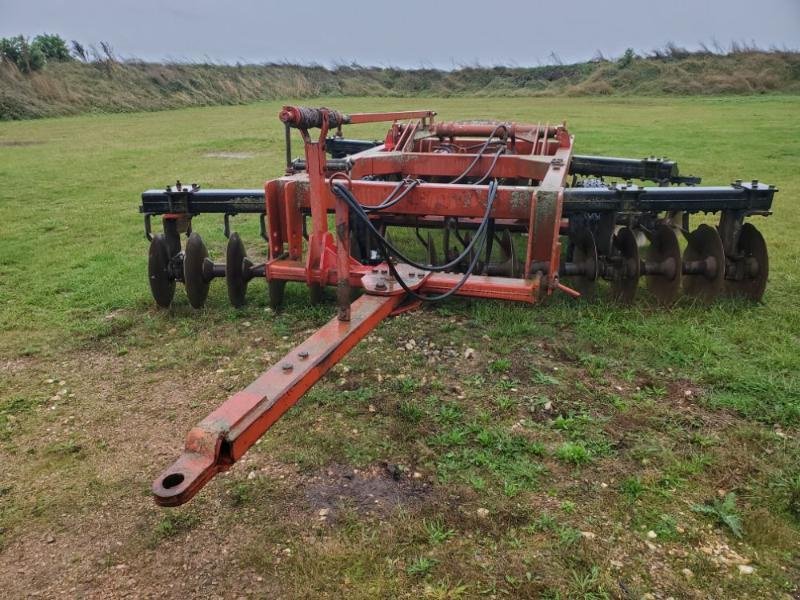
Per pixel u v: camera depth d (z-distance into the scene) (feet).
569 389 12.69
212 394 12.89
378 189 15.24
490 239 17.39
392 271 11.63
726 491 9.77
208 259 16.67
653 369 13.41
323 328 10.50
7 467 10.71
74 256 22.58
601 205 15.71
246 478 10.18
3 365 14.30
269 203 15.26
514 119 76.69
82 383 13.47
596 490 9.78
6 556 8.80
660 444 10.89
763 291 16.40
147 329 16.02
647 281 17.71
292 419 11.72
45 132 72.95
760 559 8.52
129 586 8.27
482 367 13.66
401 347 14.60
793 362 13.30
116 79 119.75
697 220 29.04
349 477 10.17
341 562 8.48
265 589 8.14
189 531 9.13
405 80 174.29
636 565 8.39
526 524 9.09
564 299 16.99
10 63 102.53
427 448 10.80
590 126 68.18
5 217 29.27
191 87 129.18
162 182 38.88
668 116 80.02
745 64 136.46
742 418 11.67
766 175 37.50
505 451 10.71
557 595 7.91
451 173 20.22
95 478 10.36
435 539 8.81
